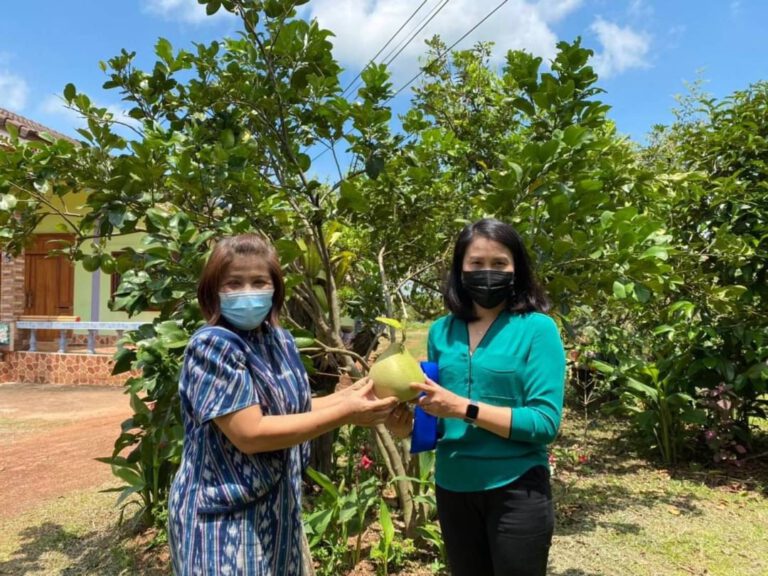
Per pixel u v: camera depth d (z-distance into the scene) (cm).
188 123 381
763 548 368
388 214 435
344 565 330
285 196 364
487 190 462
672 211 545
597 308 521
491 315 213
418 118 416
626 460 569
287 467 184
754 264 513
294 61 353
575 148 317
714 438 534
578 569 340
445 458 211
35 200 343
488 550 211
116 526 402
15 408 826
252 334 185
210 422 170
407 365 187
